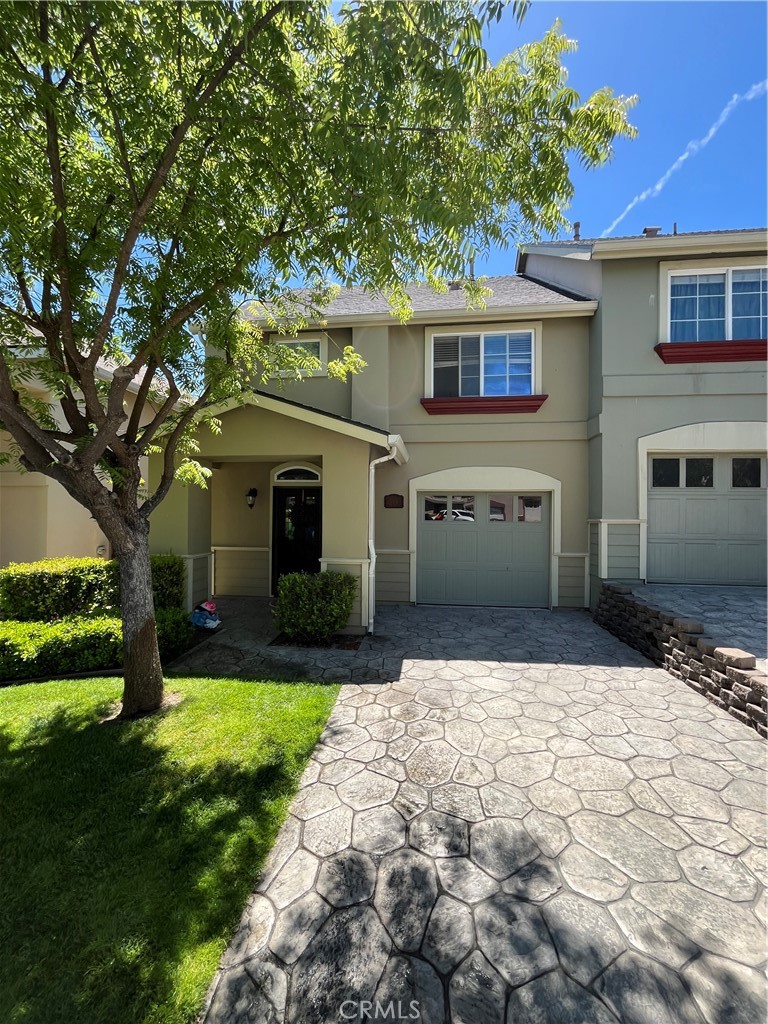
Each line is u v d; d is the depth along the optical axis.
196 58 2.88
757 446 7.13
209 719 3.74
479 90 3.05
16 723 3.70
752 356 7.07
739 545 7.35
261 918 1.98
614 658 5.39
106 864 2.25
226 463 9.03
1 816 2.60
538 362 8.17
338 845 2.39
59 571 6.49
